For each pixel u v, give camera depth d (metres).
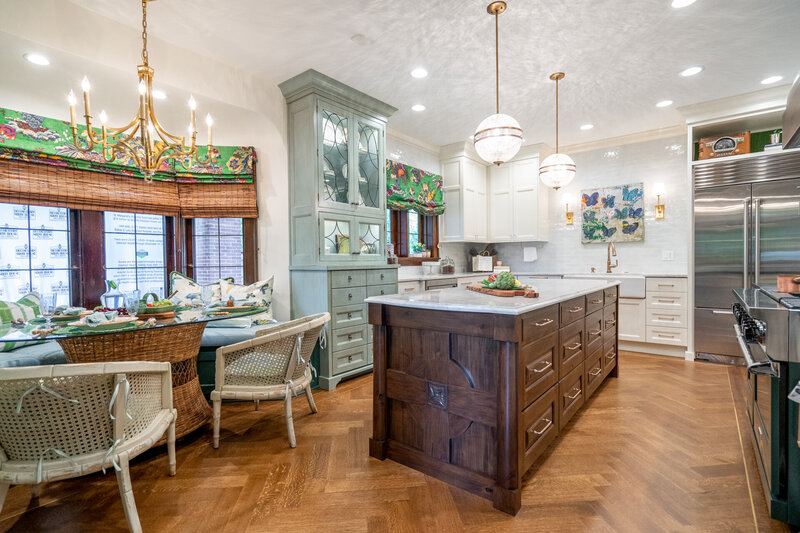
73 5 2.19
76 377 1.29
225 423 2.48
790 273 3.30
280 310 3.41
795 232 3.28
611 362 3.17
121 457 1.39
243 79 3.04
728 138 3.67
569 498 1.67
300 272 3.27
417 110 3.86
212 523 1.52
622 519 1.53
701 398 2.80
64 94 2.68
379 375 2.02
